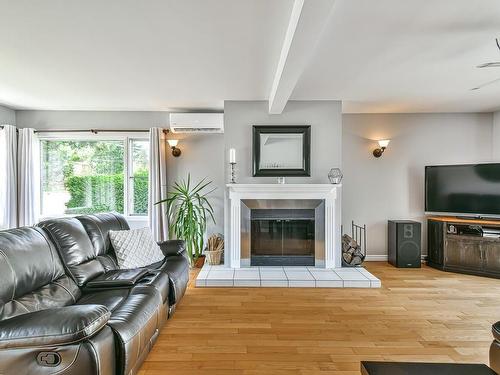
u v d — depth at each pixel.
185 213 4.52
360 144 4.91
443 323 2.74
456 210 4.47
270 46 2.50
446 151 4.89
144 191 4.90
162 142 4.68
